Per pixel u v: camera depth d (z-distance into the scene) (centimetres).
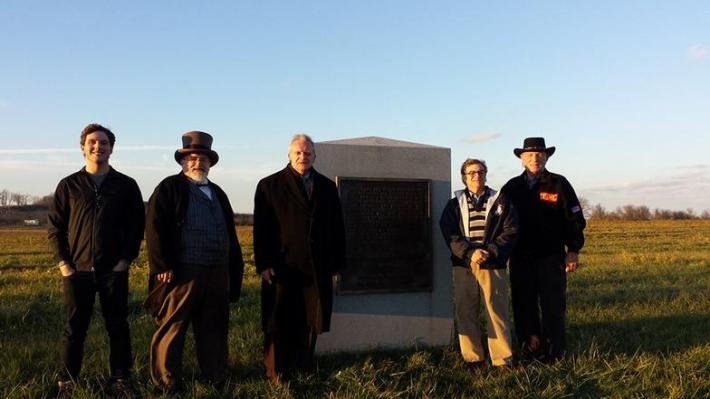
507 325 585
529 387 528
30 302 915
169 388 498
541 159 614
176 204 497
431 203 657
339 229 556
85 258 491
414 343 655
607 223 6656
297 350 559
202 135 523
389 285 643
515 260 623
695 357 614
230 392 512
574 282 1227
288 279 533
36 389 508
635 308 912
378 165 643
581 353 640
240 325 768
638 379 554
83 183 499
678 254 1983
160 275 493
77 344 502
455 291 604
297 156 534
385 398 501
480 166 584
